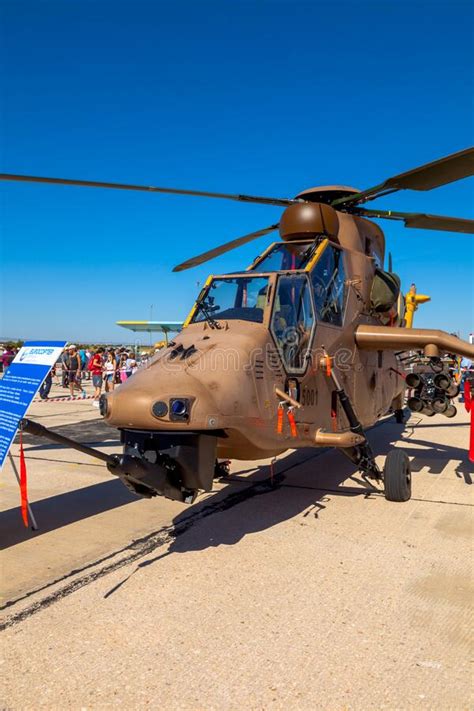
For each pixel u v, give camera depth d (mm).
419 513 5926
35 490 6836
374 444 10203
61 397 19484
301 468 8188
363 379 7289
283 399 5094
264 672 3020
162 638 3377
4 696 2814
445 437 10977
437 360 7270
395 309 8227
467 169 5832
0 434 4461
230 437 4695
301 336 5547
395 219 7543
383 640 3346
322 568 4438
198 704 2756
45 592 4000
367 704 2744
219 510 6027
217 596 3945
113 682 2936
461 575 4305
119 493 6688
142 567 4457
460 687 2871
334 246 6551
